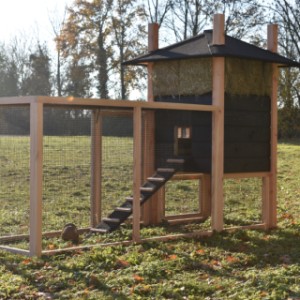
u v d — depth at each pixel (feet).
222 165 35.06
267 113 37.93
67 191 48.65
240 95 36.11
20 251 28.17
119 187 50.98
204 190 41.60
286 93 102.78
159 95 38.14
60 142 55.36
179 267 25.91
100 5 126.31
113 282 23.09
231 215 42.70
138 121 31.17
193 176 40.70
